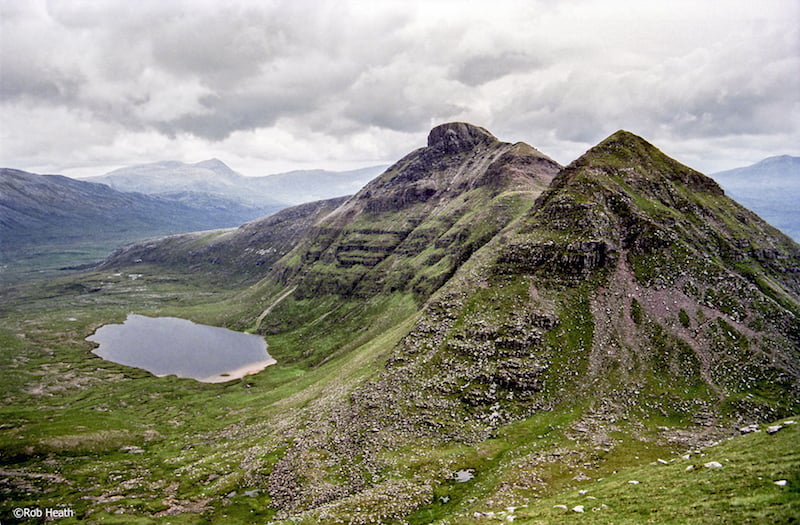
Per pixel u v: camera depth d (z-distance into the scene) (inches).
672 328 4446.4
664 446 3213.6
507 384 4170.8
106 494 3954.2
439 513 2770.7
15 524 3479.3
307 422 4658.0
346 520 2805.1
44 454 4881.9
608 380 4079.7
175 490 3939.5
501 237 6604.3
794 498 1418.6
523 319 4790.8
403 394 4419.3
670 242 5196.9
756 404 3580.2
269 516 3221.0
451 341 4877.0
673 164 6899.6
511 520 2111.2
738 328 4306.1
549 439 3474.4
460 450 3543.3
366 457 3688.5
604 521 1721.2
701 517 1501.0
